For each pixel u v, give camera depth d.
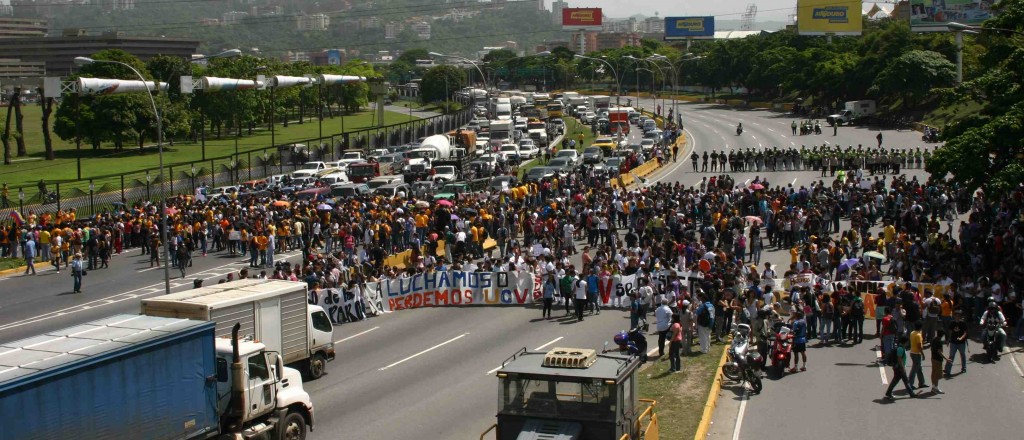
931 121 117.81
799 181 76.12
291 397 23.89
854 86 141.00
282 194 66.88
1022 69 42.56
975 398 27.31
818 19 174.12
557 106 164.00
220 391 22.48
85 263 53.12
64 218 58.81
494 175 85.00
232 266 51.56
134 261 54.56
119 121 120.62
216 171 95.00
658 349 33.31
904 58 126.31
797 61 158.75
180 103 136.75
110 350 19.62
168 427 20.81
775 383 29.28
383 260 46.03
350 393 29.23
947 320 33.28
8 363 18.88
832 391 28.25
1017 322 33.78
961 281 36.75
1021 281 35.25
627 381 19.61
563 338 35.47
